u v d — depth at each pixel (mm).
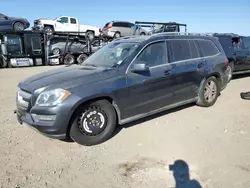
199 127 4496
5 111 5656
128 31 24938
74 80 3635
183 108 5664
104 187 2783
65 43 20859
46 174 3066
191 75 5059
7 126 4664
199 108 5656
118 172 3088
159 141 3941
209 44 5727
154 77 4336
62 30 22766
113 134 4230
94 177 2990
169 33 4996
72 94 3467
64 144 3896
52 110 3385
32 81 3871
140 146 3783
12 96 7336
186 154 3482
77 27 23484
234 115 5145
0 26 18141
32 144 3900
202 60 5344
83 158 3459
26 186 2814
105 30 24453
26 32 18719
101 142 3914
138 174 3025
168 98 4680
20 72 14742
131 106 4113
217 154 3453
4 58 18000
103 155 3535
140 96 4195
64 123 3451
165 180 2877
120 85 3896
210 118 4980
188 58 5102
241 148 3619
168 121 4824
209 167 3121
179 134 4191
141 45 4328
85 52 21531
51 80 3709
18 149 3732
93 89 3619
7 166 3246
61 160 3408
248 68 10094
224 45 9023
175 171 3061
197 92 5367
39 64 19781
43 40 19875
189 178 2900
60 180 2938
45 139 4078
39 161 3383
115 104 3930
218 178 2879
